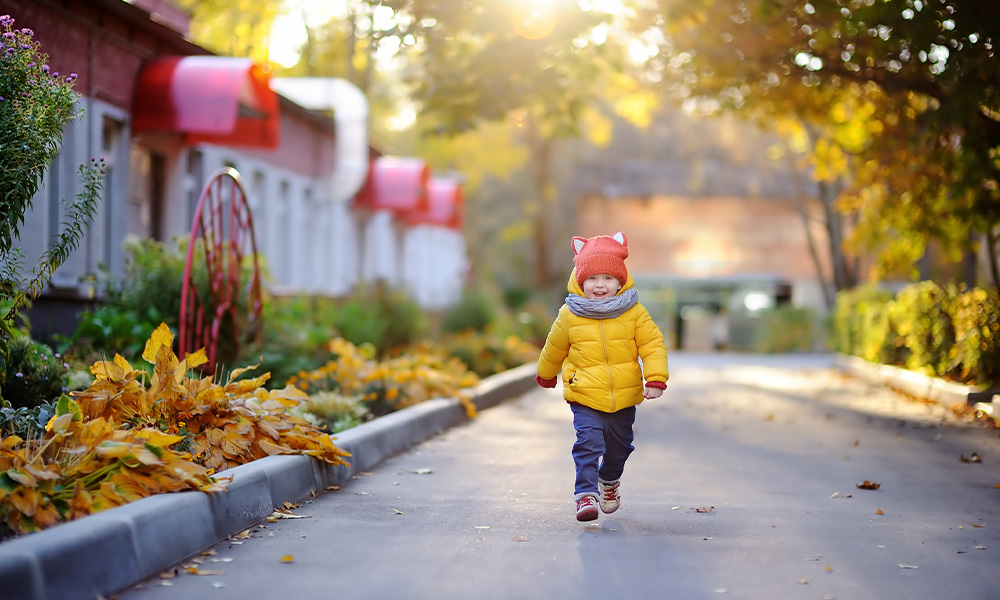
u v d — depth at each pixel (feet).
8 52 23.31
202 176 63.10
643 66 58.34
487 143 148.97
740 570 18.90
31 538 15.96
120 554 17.11
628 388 22.21
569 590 17.44
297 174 81.82
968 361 52.29
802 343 132.26
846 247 66.95
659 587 17.69
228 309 39.73
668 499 26.37
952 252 62.03
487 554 19.89
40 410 23.07
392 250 115.24
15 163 22.82
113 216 50.70
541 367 22.95
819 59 49.80
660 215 159.43
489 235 193.57
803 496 26.96
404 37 48.42
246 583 17.57
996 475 30.66
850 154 61.52
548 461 32.94
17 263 24.36
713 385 69.87
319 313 61.77
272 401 26.53
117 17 49.44
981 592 17.62
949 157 48.42
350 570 18.52
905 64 47.42
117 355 23.39
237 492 21.68
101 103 48.42
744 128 150.51
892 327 70.85
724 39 49.65
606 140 132.67
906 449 36.37
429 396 44.04
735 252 157.69
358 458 30.25
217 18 84.99
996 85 39.65
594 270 22.27
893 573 18.80
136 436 20.29
